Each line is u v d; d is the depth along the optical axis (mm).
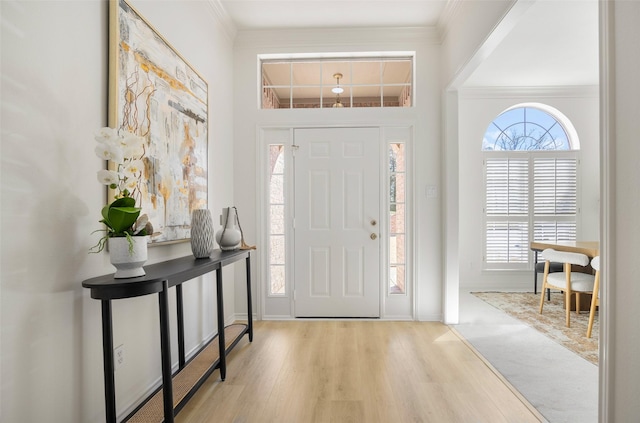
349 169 3496
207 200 2750
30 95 1216
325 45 3457
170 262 1983
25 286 1200
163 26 2115
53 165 1315
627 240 1180
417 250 3424
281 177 3578
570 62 4105
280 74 3775
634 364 1155
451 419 1784
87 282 1368
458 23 2904
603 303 1267
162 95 2027
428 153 3428
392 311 3506
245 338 2955
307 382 2176
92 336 1514
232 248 2613
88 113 1496
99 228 1561
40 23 1257
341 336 3008
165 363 1486
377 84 3701
